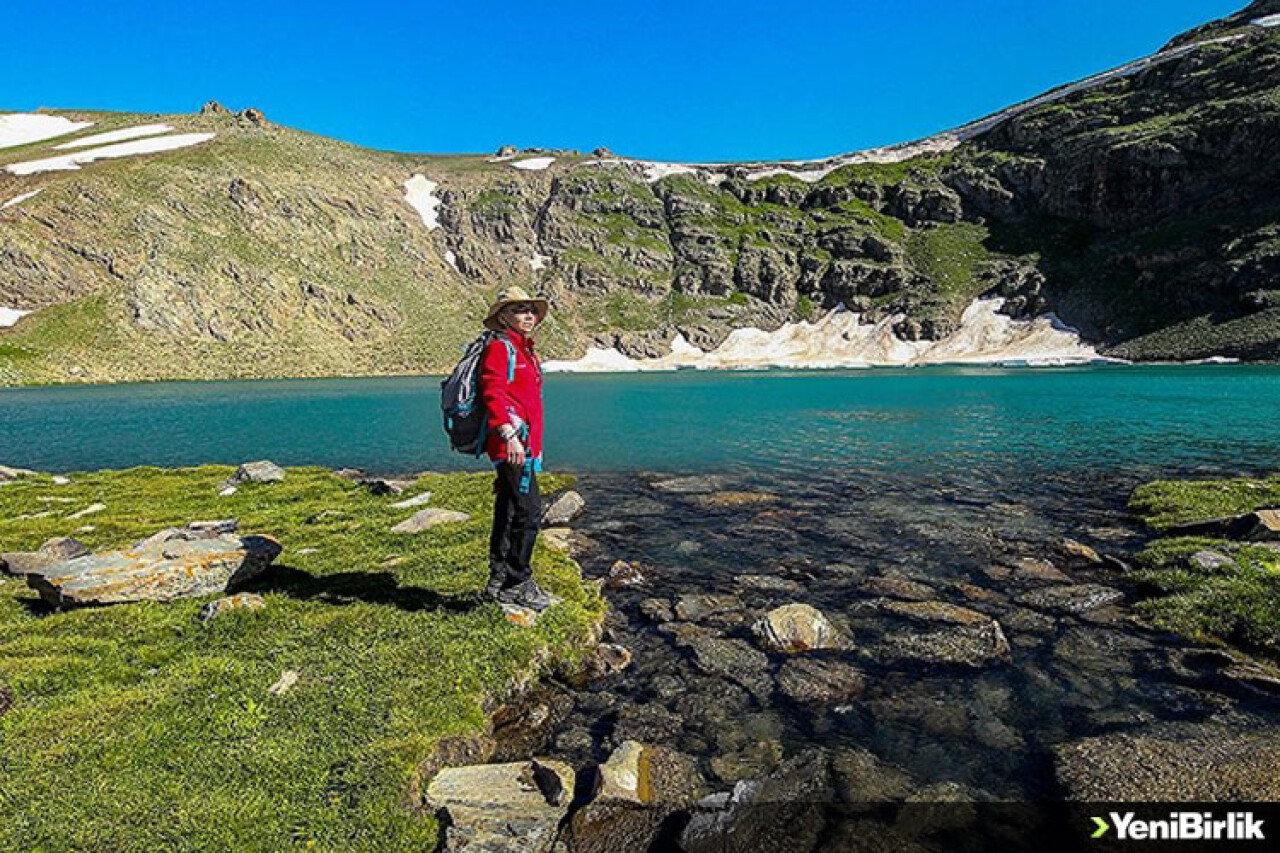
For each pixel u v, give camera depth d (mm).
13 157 145750
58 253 106188
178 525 12484
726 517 14344
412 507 14094
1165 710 6051
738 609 8961
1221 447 22094
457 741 5555
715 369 132250
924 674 6980
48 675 6066
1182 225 120688
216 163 141500
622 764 5250
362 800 4617
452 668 6469
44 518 13328
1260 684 6395
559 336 144625
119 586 7891
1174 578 8992
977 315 134750
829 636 7855
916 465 20422
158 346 103875
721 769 5383
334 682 6090
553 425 34094
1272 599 7871
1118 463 19688
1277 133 114812
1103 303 120125
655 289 160625
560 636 7527
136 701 5633
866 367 123688
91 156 142250
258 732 5270
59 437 32750
